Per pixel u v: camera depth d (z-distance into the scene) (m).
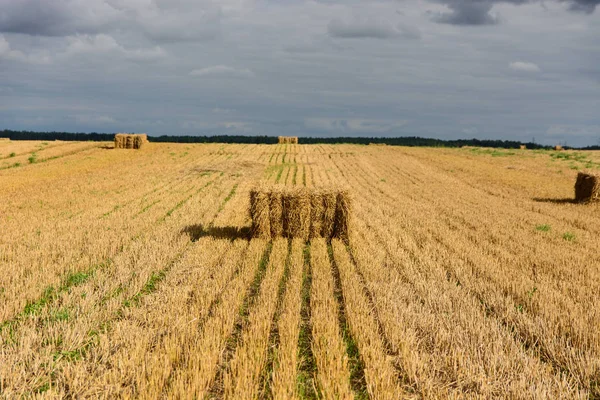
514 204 21.95
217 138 123.25
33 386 5.90
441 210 20.17
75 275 10.09
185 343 7.00
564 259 11.94
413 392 5.96
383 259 12.17
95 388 5.72
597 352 6.79
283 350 6.65
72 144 55.94
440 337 7.18
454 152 60.03
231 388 5.77
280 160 45.44
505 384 5.88
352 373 6.45
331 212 14.24
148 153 48.34
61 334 7.41
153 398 5.45
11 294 8.98
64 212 18.89
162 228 15.66
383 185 29.48
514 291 9.29
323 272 10.74
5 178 30.41
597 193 21.61
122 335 7.19
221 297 8.91
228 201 22.05
